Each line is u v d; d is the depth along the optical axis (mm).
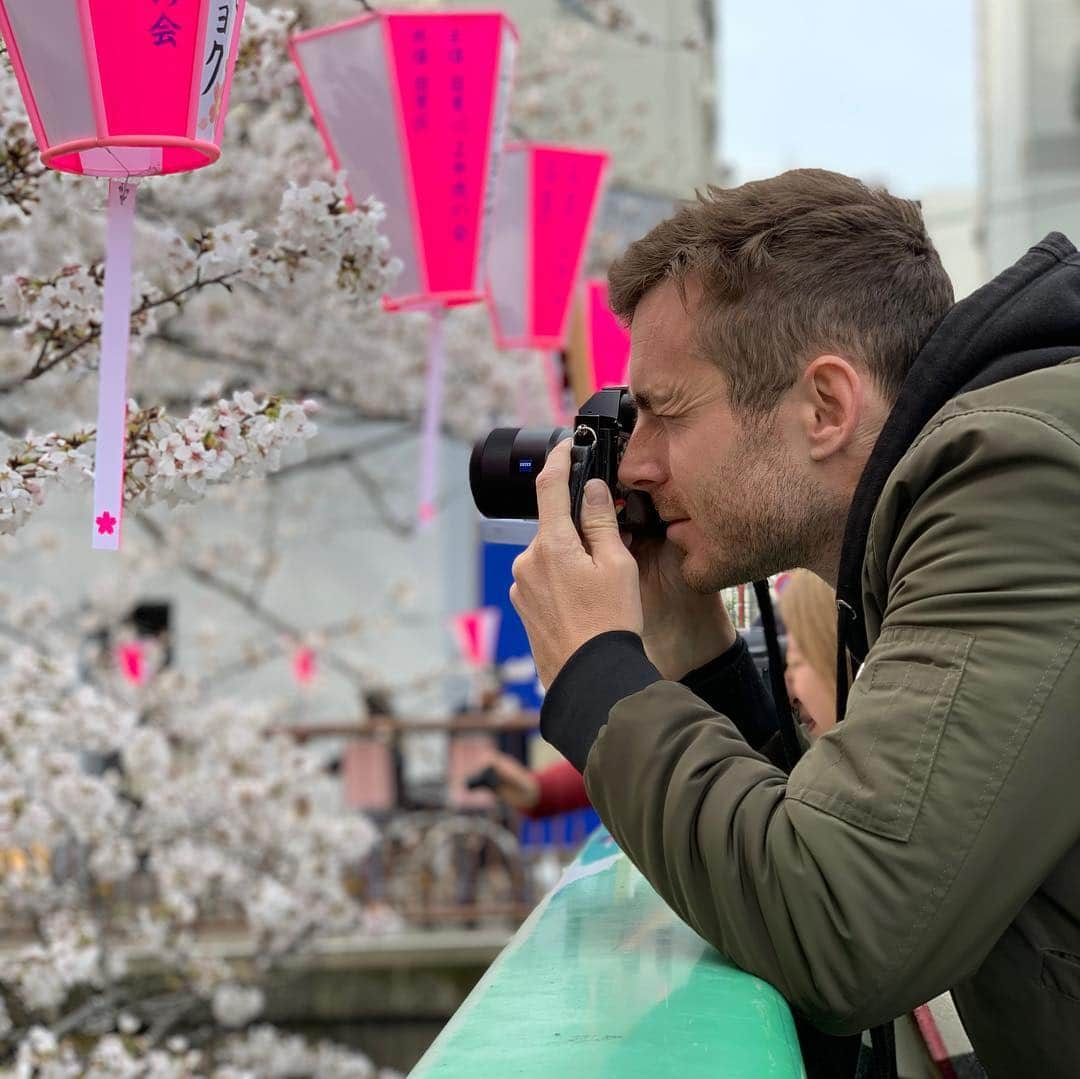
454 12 2074
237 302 5371
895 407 1246
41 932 4793
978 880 1062
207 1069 5969
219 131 1316
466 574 11336
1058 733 1065
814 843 1076
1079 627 1076
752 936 1089
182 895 5703
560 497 1344
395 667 11062
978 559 1105
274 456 1612
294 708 9844
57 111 1272
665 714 1201
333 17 3342
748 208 1318
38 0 1231
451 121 2111
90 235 2920
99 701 4188
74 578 9820
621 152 9602
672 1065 827
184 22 1248
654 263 1350
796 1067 899
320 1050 6203
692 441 1339
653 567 1512
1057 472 1103
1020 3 15555
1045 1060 1189
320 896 6082
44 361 1788
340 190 1821
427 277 2170
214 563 8164
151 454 1565
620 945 1126
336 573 10953
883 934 1061
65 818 4133
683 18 9289
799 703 2154
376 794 8492
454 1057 849
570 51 7773
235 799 5805
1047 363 1204
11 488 1503
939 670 1090
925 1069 1658
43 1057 3713
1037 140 15531
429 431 2746
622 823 1184
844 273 1292
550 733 1265
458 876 8281
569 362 3789
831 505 1316
